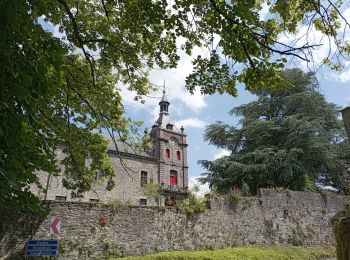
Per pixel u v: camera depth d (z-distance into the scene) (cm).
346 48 598
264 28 652
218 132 3008
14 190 487
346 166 2680
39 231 1266
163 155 4172
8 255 1185
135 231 1490
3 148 431
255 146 2819
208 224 1712
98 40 963
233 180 2606
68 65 1075
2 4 380
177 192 3791
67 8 850
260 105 3027
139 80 1191
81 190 1325
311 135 2578
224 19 648
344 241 420
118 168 3497
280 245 1875
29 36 461
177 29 740
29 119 495
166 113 4769
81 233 1361
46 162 529
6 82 406
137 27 821
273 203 1977
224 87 755
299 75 2931
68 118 1108
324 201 2173
